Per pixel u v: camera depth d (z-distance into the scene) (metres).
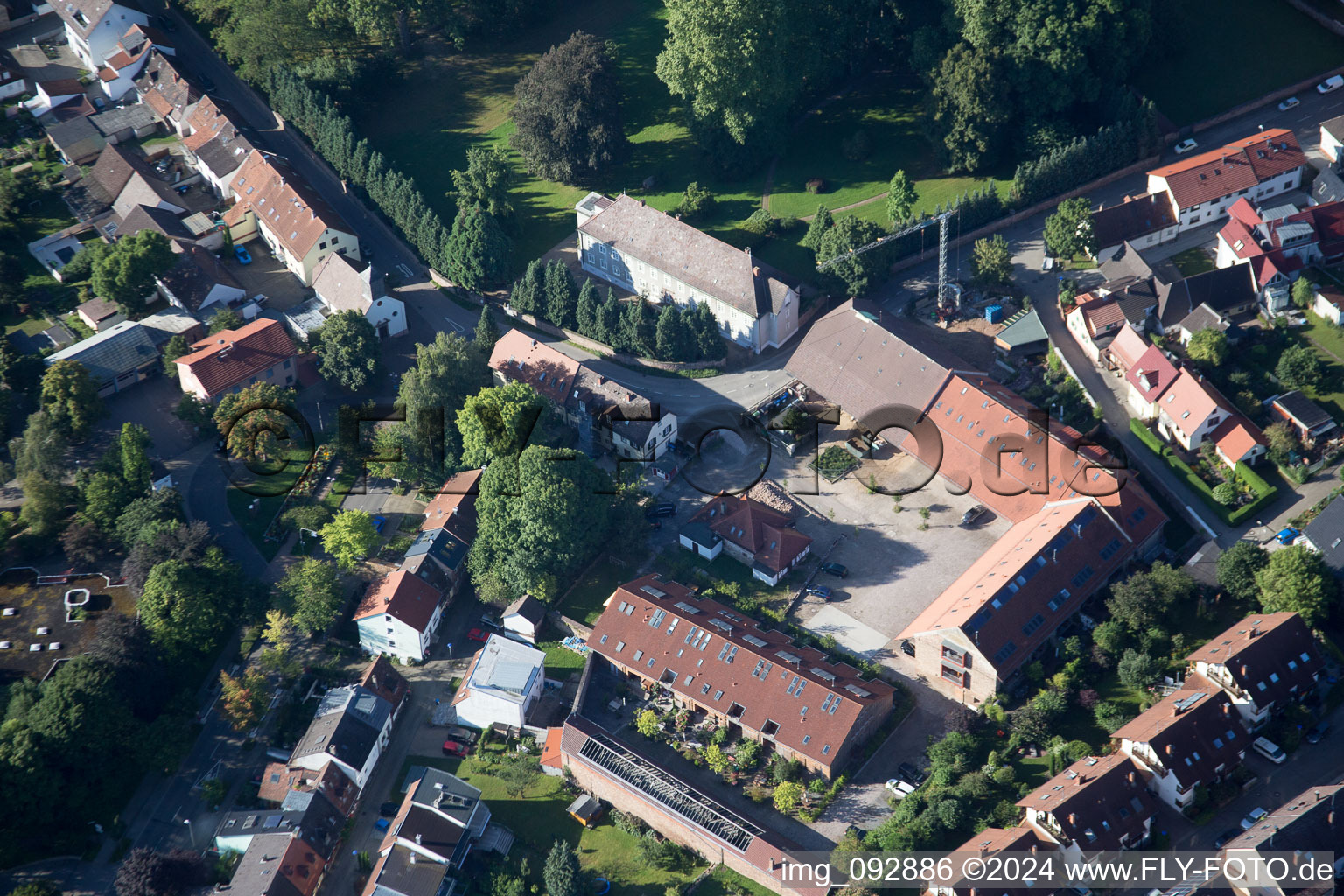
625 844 153.75
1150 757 143.00
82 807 159.38
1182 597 162.38
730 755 159.00
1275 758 145.50
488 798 160.12
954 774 149.50
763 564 178.75
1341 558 159.25
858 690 156.75
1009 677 158.25
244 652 178.75
